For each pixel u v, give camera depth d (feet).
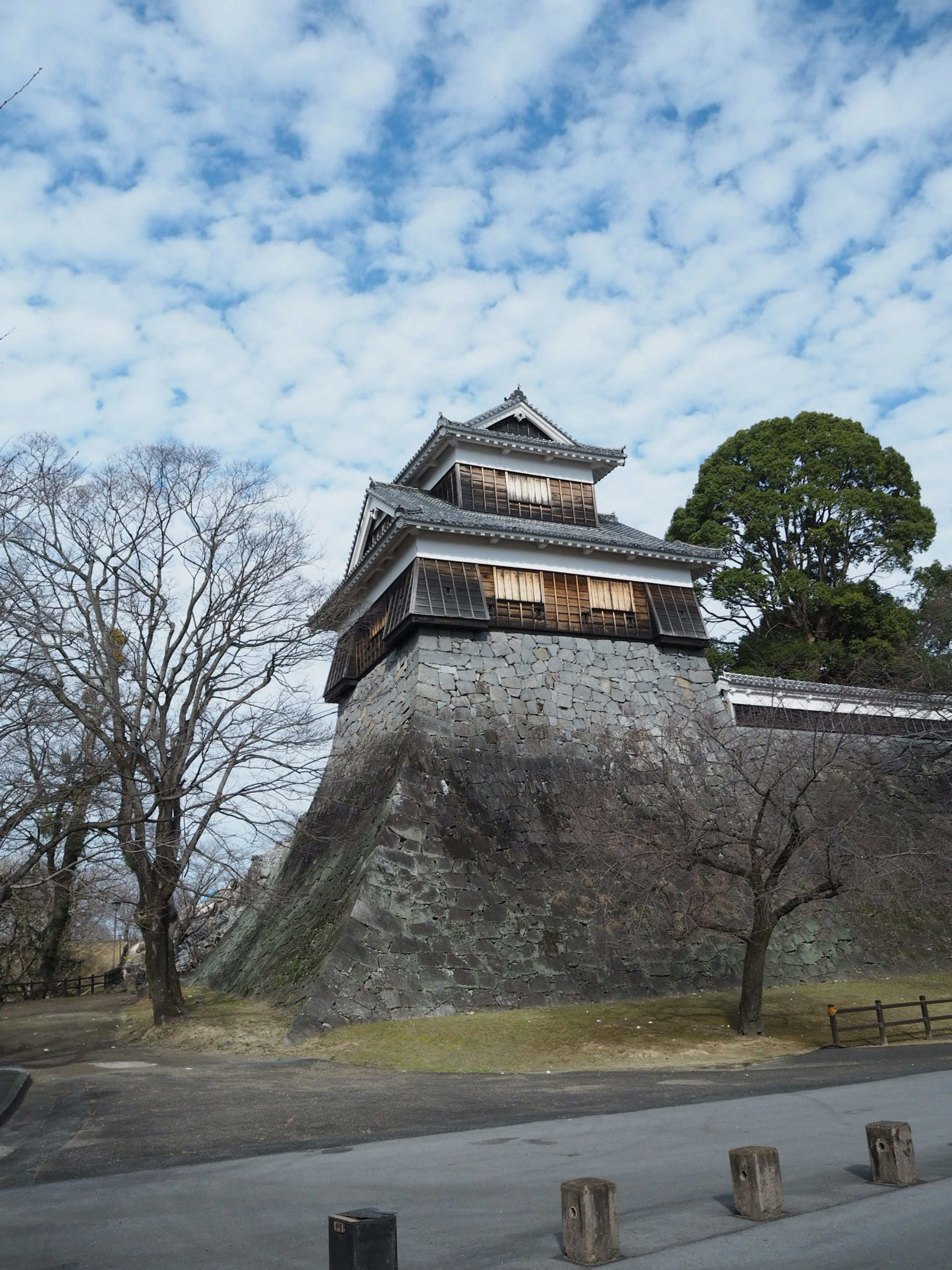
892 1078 39.60
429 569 82.38
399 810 71.00
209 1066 52.85
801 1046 54.90
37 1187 26.61
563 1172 24.98
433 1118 36.22
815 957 76.59
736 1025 59.88
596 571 89.76
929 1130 27.58
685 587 93.30
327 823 88.17
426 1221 20.75
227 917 118.01
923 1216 19.11
